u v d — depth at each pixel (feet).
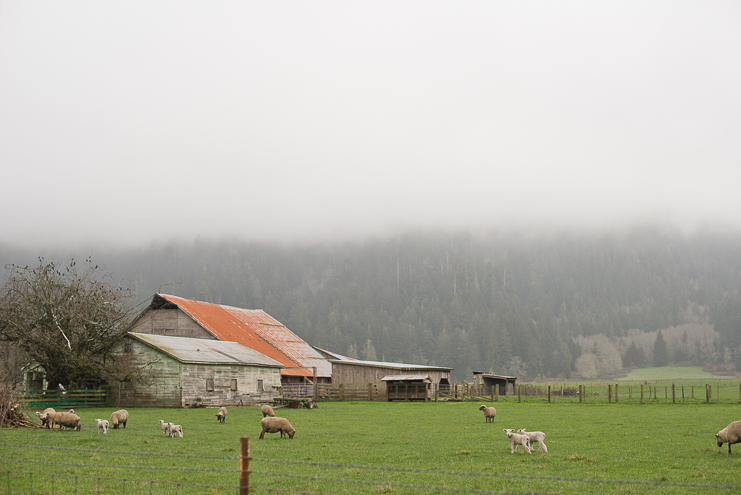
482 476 54.54
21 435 81.20
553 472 56.54
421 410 167.22
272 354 258.78
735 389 390.63
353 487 49.73
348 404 206.59
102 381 172.14
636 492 47.67
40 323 158.81
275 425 84.89
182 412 145.59
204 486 49.75
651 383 562.25
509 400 246.88
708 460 63.57
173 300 260.21
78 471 55.31
